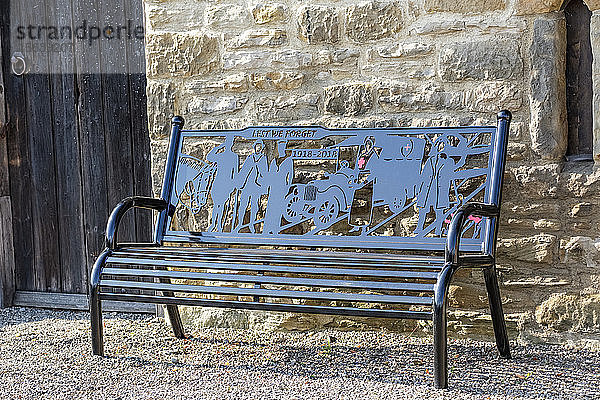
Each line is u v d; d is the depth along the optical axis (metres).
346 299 3.56
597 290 4.07
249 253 4.12
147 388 3.53
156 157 4.82
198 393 3.44
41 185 5.48
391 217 4.16
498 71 4.19
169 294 4.91
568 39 4.14
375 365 3.86
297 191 4.34
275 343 4.35
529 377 3.62
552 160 4.13
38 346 4.32
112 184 5.29
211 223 4.62
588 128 4.14
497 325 3.91
